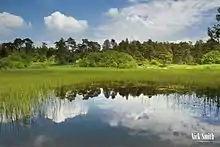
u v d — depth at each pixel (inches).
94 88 1321.4
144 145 451.8
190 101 865.5
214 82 1446.9
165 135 500.7
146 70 3161.9
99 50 5989.2
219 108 740.0
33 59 5334.6
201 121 600.7
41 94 962.7
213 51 4323.3
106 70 3203.7
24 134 514.6
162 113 693.9
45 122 601.0
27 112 674.2
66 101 904.9
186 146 444.5
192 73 2362.2
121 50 5669.3
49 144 465.1
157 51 5728.3
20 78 1649.9
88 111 732.7
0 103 742.5
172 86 1326.3
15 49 5787.4
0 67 4210.1
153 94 1079.6
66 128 553.3
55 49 5826.8
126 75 2218.3
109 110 745.6
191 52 5639.8
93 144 461.7
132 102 893.2
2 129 547.2
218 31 3501.5
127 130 534.9
